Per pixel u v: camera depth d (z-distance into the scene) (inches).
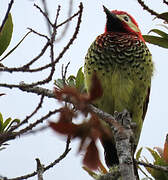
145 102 434.0
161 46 322.0
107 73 410.9
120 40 426.0
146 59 417.4
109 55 413.7
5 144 279.1
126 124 243.1
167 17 284.8
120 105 414.0
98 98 123.5
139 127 427.2
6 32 264.8
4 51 264.8
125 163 211.0
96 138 122.3
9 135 242.4
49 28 233.9
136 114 423.2
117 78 408.8
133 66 412.8
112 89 409.7
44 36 235.9
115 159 387.2
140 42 425.7
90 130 122.5
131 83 410.0
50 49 232.5
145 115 444.5
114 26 474.6
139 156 319.3
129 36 439.5
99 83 123.2
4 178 253.8
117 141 218.2
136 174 309.3
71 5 235.8
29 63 232.8
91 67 416.5
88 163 121.6
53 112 236.2
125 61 412.2
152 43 322.3
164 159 306.5
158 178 305.0
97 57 414.6
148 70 418.3
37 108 235.9
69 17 235.9
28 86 229.3
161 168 297.1
